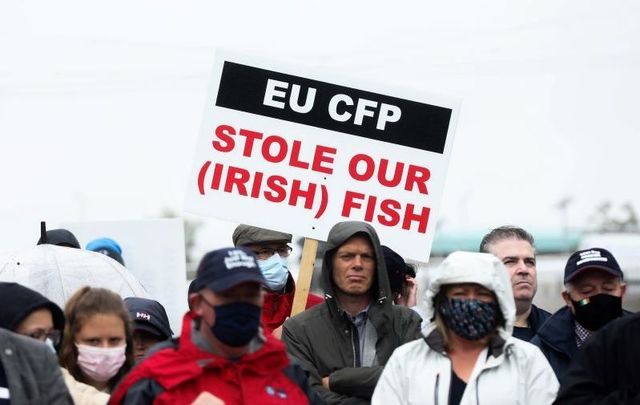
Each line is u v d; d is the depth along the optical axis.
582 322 8.73
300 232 9.63
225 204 9.68
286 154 9.73
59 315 7.33
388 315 8.52
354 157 9.73
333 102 9.77
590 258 8.70
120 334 7.74
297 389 7.02
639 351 7.16
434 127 9.77
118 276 9.42
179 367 6.75
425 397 7.37
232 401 6.77
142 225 12.19
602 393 7.21
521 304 9.46
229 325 6.69
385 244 9.67
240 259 6.76
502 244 9.52
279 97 9.76
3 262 9.39
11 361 6.79
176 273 12.16
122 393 6.78
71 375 7.71
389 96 9.77
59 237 10.80
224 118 9.75
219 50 9.80
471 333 7.36
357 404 8.23
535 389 7.41
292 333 8.56
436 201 9.72
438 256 51.44
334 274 8.55
